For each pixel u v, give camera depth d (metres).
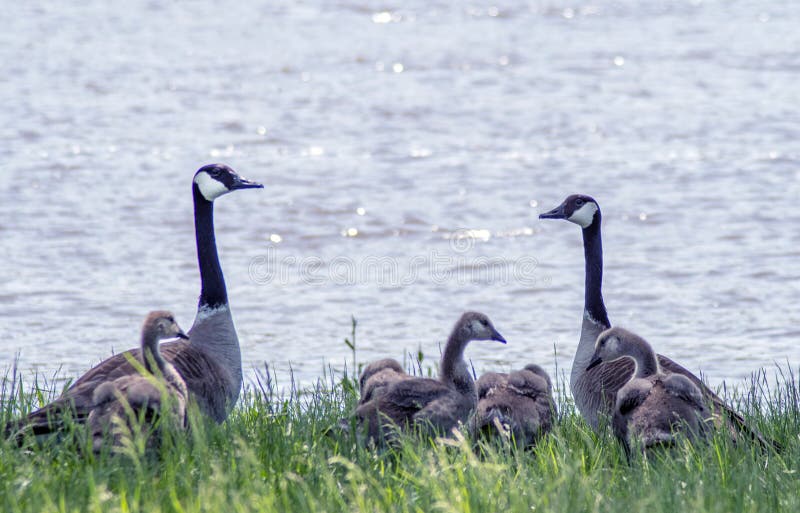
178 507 8.30
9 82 48.72
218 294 12.22
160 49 57.94
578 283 25.08
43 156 36.62
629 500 8.97
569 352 19.50
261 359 19.00
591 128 42.28
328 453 10.19
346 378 13.69
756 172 35.31
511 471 9.92
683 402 10.29
